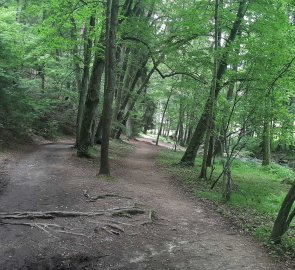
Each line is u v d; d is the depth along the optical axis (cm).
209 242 788
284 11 1525
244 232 880
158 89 3631
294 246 768
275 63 1130
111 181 1298
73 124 3316
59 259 645
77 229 784
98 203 995
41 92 2556
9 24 1881
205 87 1875
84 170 1473
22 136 2250
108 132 1366
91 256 667
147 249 723
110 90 1336
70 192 1087
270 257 719
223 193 1212
